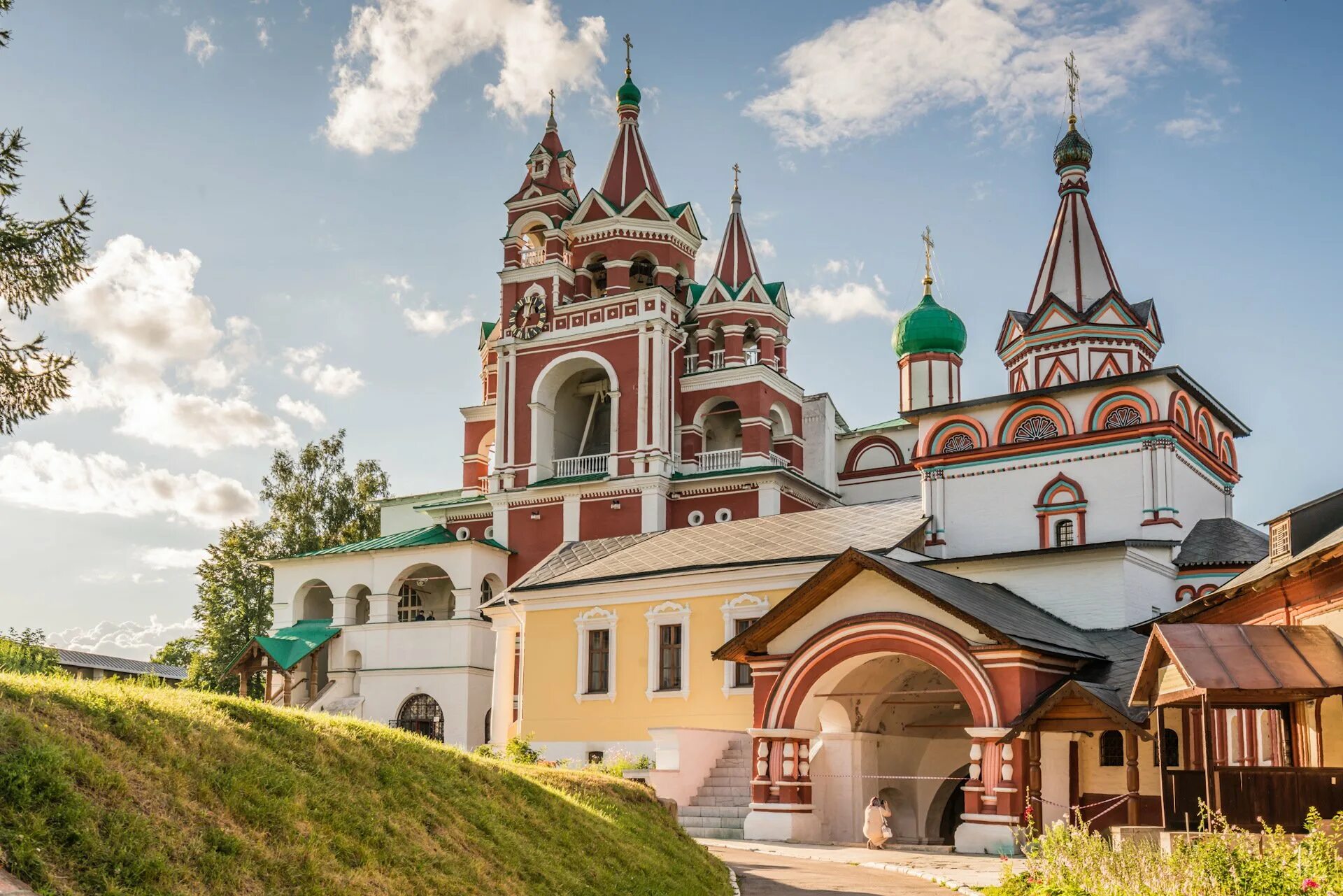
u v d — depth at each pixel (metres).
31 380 17.22
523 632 40.56
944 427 39.78
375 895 11.04
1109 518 36.47
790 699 28.94
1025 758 25.67
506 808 15.23
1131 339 42.66
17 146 16.69
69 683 11.75
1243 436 42.31
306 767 12.71
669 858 17.88
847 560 27.92
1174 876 14.07
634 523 53.47
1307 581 19.27
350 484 74.19
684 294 59.53
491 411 62.38
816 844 28.22
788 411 58.66
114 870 9.05
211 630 70.06
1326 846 13.42
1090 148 44.38
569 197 60.50
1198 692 17.03
